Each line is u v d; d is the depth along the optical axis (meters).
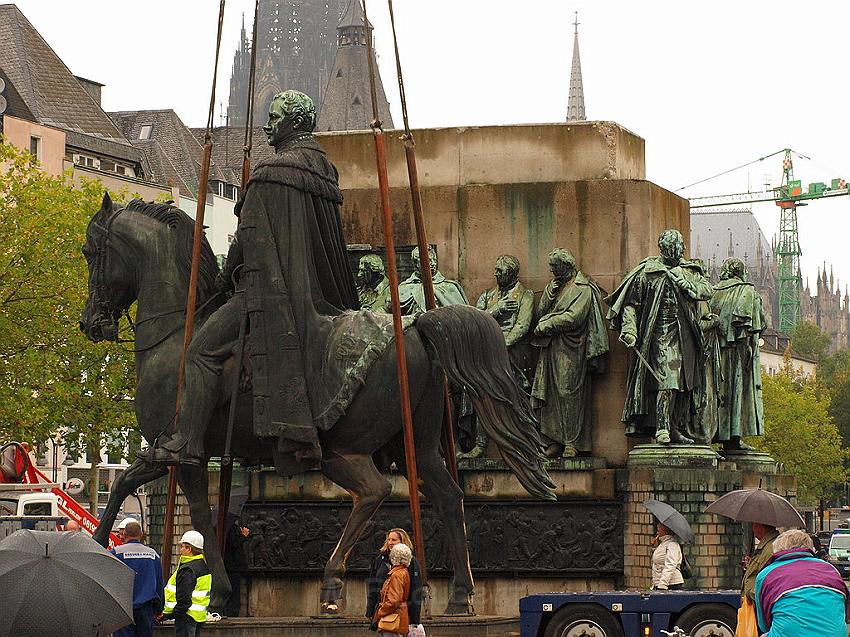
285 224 21.83
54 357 59.75
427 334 21.42
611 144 28.84
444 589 27.38
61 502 43.78
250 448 22.20
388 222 21.73
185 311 22.81
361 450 21.62
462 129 29.12
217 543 22.52
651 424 27.80
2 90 103.62
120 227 23.33
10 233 59.88
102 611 14.53
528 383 28.12
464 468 27.72
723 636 21.92
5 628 14.34
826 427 116.88
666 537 24.36
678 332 27.62
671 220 29.39
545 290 28.19
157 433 22.48
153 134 132.00
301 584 27.88
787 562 13.75
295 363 21.59
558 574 27.48
